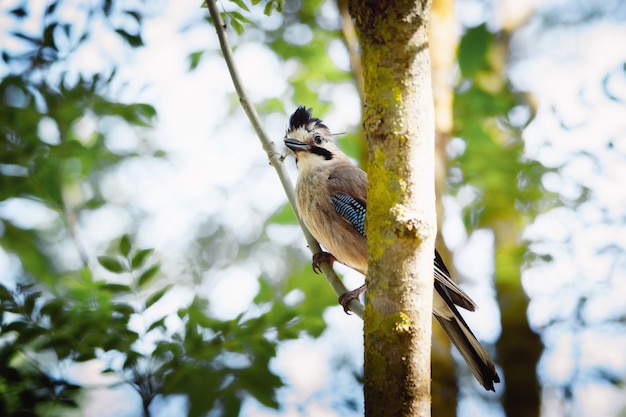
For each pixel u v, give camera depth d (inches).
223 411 343.6
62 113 407.8
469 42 505.4
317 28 550.0
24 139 396.2
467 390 539.8
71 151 409.1
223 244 587.8
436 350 436.8
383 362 226.5
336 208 426.0
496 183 466.6
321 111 548.7
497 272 486.3
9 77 400.5
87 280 329.7
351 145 534.9
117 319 320.5
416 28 224.5
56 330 316.8
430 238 227.5
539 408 509.0
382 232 227.5
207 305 383.9
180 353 324.8
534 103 551.8
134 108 421.7
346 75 545.3
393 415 225.5
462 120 495.2
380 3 223.0
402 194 225.6
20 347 315.9
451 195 485.1
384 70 225.8
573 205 458.3
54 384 314.5
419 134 226.1
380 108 226.4
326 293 448.5
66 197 421.4
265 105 553.3
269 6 370.9
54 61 404.2
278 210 543.2
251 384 343.9
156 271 333.7
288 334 346.0
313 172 440.8
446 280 357.4
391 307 226.8
